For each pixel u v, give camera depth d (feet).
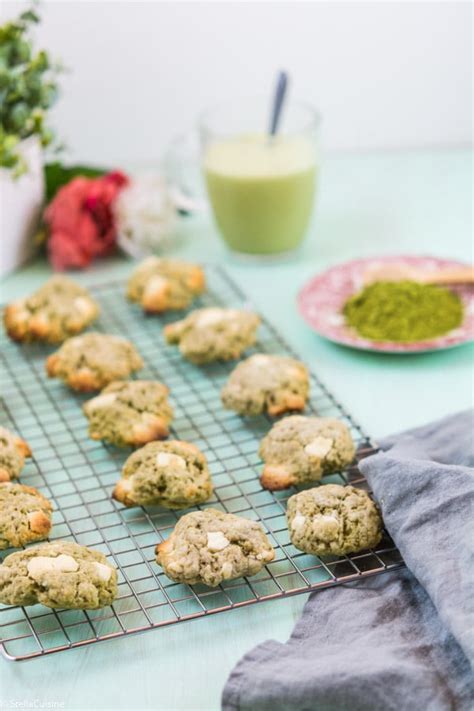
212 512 2.78
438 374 3.30
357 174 4.38
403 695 2.43
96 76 4.46
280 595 2.64
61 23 4.34
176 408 3.22
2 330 3.56
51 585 2.60
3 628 2.65
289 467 2.90
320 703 2.43
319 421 2.99
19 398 3.29
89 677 2.56
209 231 4.09
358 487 2.90
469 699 2.46
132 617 2.65
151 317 3.59
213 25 4.40
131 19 4.37
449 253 3.85
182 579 2.66
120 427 3.05
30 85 3.65
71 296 3.51
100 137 4.58
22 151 3.72
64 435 3.14
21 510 2.81
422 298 3.44
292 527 2.74
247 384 3.15
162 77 4.49
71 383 3.25
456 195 4.20
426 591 2.62
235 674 2.48
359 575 2.67
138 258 3.92
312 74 4.51
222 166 3.74
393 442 2.97
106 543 2.77
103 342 3.32
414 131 4.64
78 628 2.64
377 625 2.60
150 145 4.62
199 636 2.62
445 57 4.49
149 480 2.85
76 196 3.82
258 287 3.73
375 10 4.40
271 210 3.75
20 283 3.80
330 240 3.96
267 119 3.94
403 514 2.71
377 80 4.53
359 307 3.46
